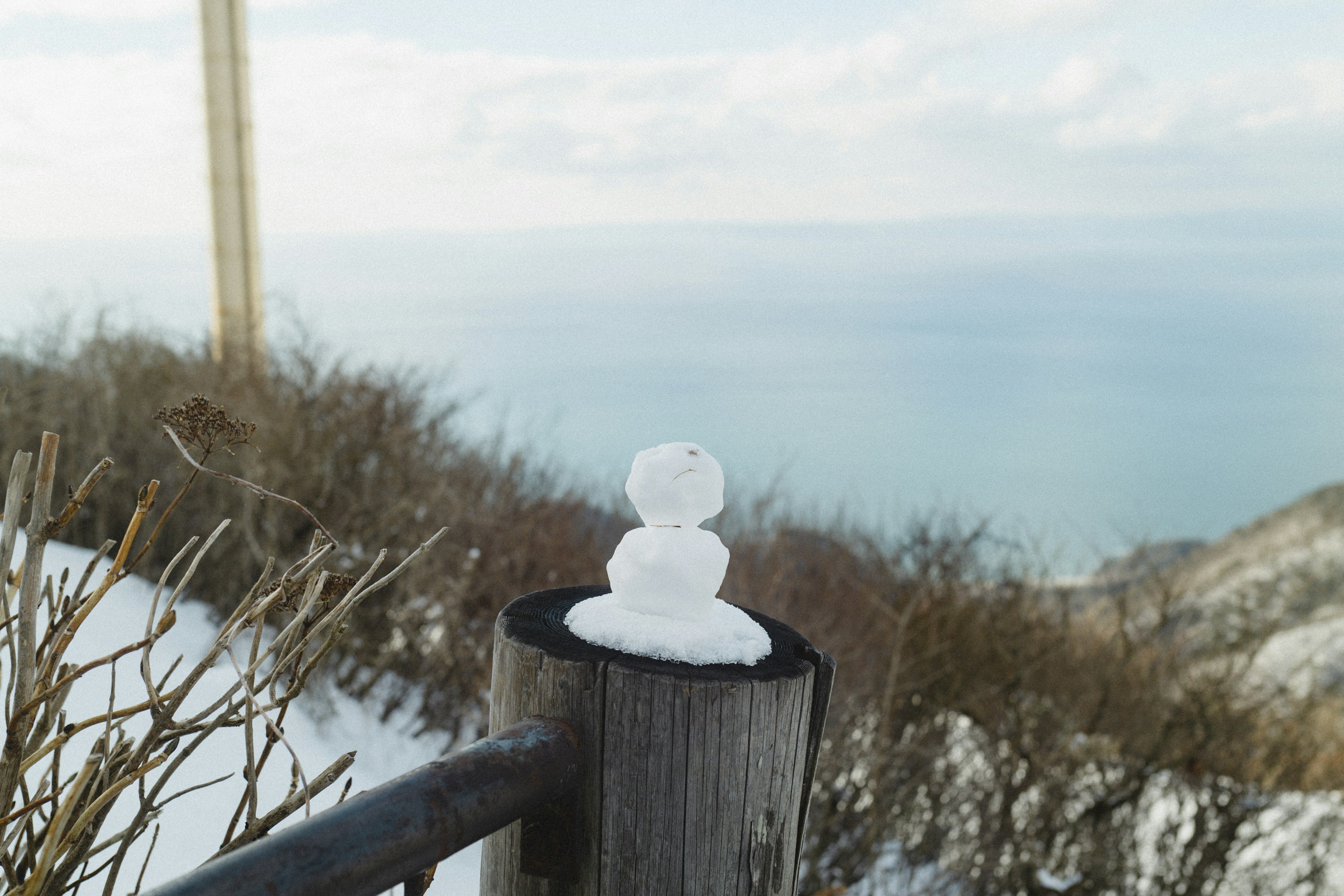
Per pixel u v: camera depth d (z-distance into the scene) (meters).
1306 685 5.08
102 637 3.43
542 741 1.21
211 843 2.46
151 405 4.82
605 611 1.43
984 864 4.96
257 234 7.70
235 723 1.19
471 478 5.10
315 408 4.93
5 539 1.07
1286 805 4.99
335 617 1.24
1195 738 5.01
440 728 4.29
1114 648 5.19
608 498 5.50
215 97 7.40
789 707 1.29
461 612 4.47
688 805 1.24
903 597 5.11
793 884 1.38
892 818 4.82
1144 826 5.19
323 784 1.20
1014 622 5.12
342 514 4.50
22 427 4.77
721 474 1.44
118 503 4.64
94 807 1.12
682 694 1.22
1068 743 4.99
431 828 1.03
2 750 1.09
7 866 1.10
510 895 1.35
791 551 5.21
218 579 4.39
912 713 4.95
